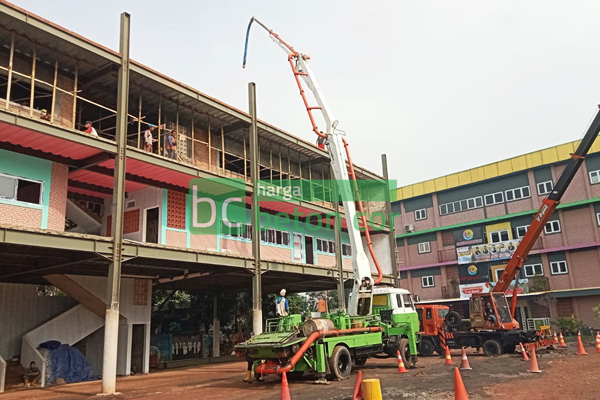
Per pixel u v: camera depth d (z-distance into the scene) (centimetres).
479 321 2202
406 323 1823
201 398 1227
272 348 1354
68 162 1723
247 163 2644
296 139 2538
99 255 1492
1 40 1538
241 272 2164
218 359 2689
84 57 1648
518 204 4094
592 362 1684
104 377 1398
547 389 1144
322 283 3122
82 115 2053
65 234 1423
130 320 2092
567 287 3653
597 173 3669
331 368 1412
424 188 4709
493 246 4097
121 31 1698
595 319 3497
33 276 1920
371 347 1658
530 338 2166
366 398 806
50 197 1642
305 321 1451
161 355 2556
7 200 1519
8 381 1705
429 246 4612
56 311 2052
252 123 2227
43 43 1557
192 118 2045
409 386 1273
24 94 1775
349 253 3275
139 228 2053
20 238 1339
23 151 1588
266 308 3497
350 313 1719
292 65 1962
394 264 3192
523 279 3825
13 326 1888
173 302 3312
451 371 1606
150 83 1844
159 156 1789
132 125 2194
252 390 1320
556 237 3784
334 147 1862
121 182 1595
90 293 1962
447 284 4384
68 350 1895
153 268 2053
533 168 4012
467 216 4416
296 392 1230
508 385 1234
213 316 3083
